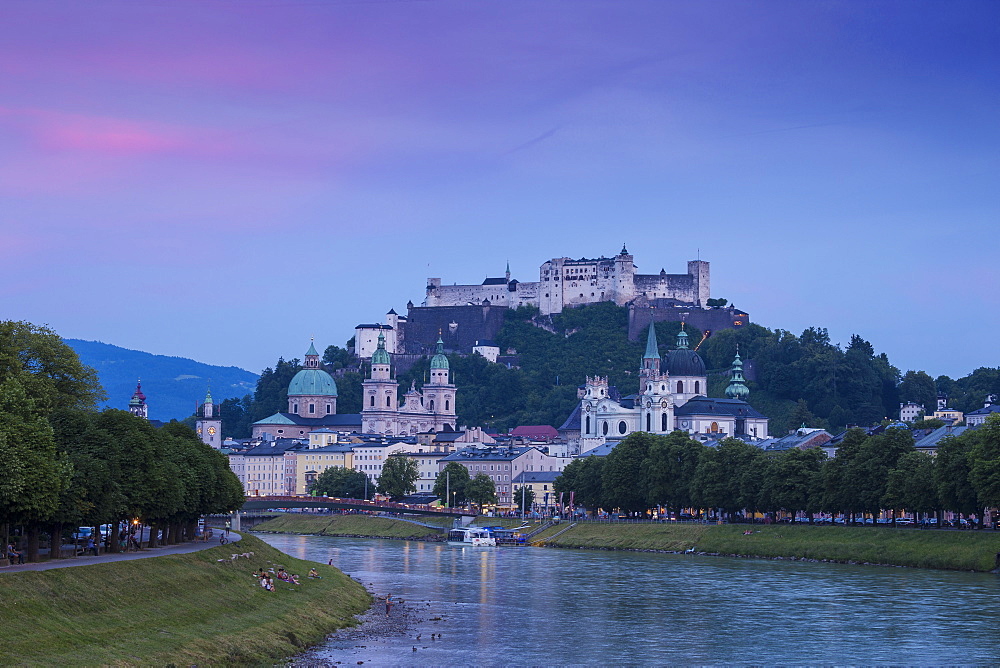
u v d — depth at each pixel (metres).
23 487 172.62
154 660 160.62
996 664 191.00
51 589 169.50
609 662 191.50
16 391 189.38
